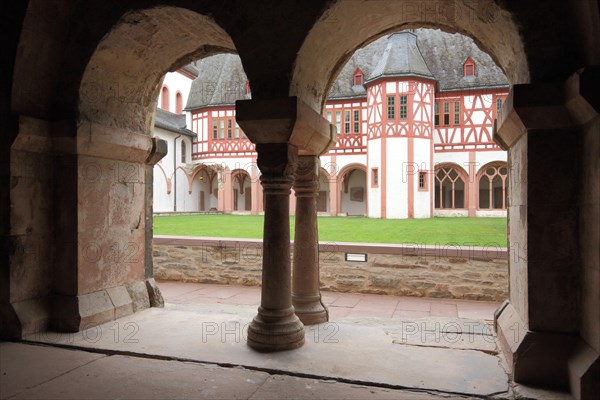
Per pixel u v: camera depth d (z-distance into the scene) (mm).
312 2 3525
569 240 3061
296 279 4676
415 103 26281
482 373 3293
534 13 3025
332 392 3016
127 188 5066
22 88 4117
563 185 3066
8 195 4051
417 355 3674
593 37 2760
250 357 3617
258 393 2998
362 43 4453
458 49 29734
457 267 7238
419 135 26391
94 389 3043
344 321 4879
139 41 4387
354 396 2953
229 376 3270
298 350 3783
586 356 2846
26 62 4078
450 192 34000
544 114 2986
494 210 27469
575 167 3041
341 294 7598
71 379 3209
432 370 3357
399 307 6656
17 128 4004
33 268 4266
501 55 3713
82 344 3916
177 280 8766
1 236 4078
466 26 3898
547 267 3104
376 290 7602
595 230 2777
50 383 3141
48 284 4410
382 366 3436
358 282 7688
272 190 3857
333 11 3555
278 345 3754
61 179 4414
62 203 4410
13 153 4078
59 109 4379
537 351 3078
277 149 3732
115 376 3266
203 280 8625
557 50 3000
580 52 2957
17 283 4129
